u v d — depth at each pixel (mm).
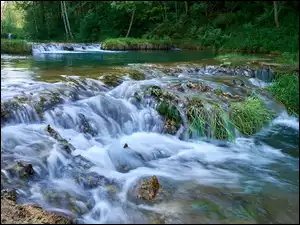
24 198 3238
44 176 3754
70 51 18109
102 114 5672
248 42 18219
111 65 10109
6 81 6473
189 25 26297
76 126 5211
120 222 3107
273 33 18844
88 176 3904
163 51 19188
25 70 8508
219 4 28562
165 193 3691
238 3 26656
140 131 5754
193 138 5734
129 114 5902
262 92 7863
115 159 4516
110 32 28203
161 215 3246
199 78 8516
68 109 5383
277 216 3363
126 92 6469
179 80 7898
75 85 6320
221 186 3992
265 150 5391
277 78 9234
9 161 3721
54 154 4094
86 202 3381
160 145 5242
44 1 33719
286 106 7422
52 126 5027
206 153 5164
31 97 5344
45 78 6914
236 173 4445
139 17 27844
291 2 22766
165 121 5797
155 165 4586
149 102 6121
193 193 3756
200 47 21422
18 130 4562
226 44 19859
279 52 16125
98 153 4566
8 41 15734
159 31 25812
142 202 3469
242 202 3609
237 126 6055
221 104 6438
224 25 25016
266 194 3834
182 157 4938
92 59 12805
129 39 21625
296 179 4293
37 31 33469
